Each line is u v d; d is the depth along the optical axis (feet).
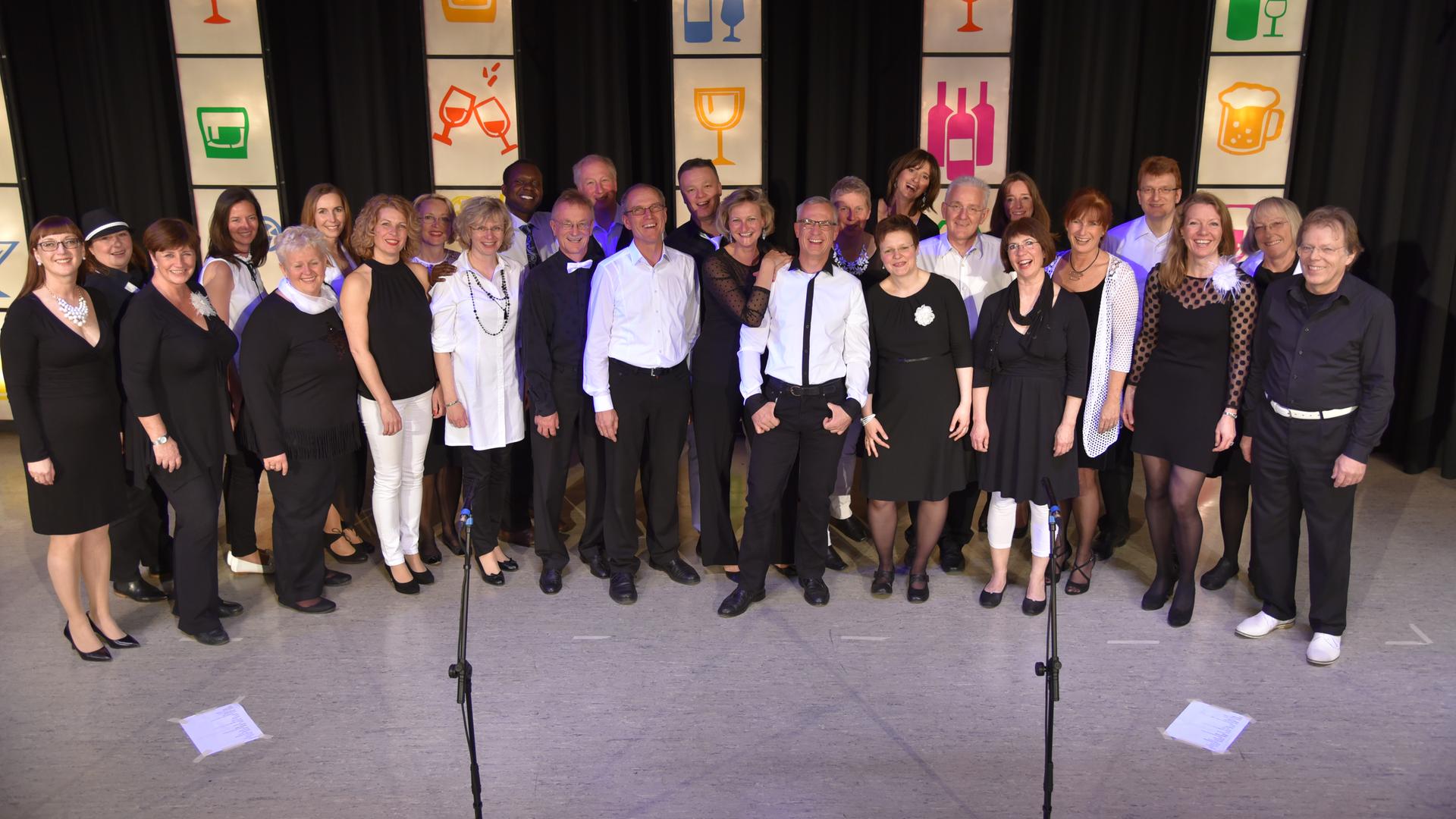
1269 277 12.11
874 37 18.76
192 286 11.94
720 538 12.92
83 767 9.37
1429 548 14.12
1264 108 17.57
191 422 11.15
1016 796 8.85
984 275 12.84
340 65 18.62
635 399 12.14
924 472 11.91
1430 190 16.65
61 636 11.91
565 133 18.98
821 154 19.04
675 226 18.54
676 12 17.78
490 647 11.55
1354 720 9.94
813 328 11.35
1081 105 18.26
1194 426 11.31
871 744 9.64
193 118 18.19
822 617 12.23
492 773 9.23
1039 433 11.55
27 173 18.98
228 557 13.87
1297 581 13.07
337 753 9.57
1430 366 16.74
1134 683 10.66
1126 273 11.48
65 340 10.40
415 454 12.59
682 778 9.14
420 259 13.61
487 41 17.85
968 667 11.02
